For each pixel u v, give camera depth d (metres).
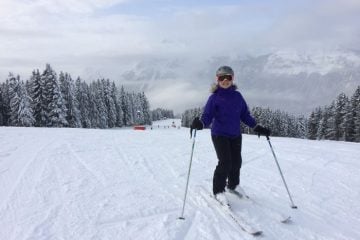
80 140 11.89
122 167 7.48
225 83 4.86
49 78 46.41
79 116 55.44
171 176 6.80
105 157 8.62
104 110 67.44
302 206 5.09
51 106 46.66
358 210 5.00
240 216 4.52
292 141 14.06
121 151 9.70
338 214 4.82
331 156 9.57
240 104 5.02
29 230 4.03
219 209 4.81
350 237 4.06
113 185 5.97
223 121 4.94
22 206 4.81
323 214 4.80
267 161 8.63
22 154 8.70
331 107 58.66
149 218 4.45
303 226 4.34
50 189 5.61
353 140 51.09
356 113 50.22
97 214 4.54
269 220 4.48
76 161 7.94
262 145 11.85
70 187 5.74
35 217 4.42
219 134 4.97
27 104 45.56
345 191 5.95
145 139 13.11
